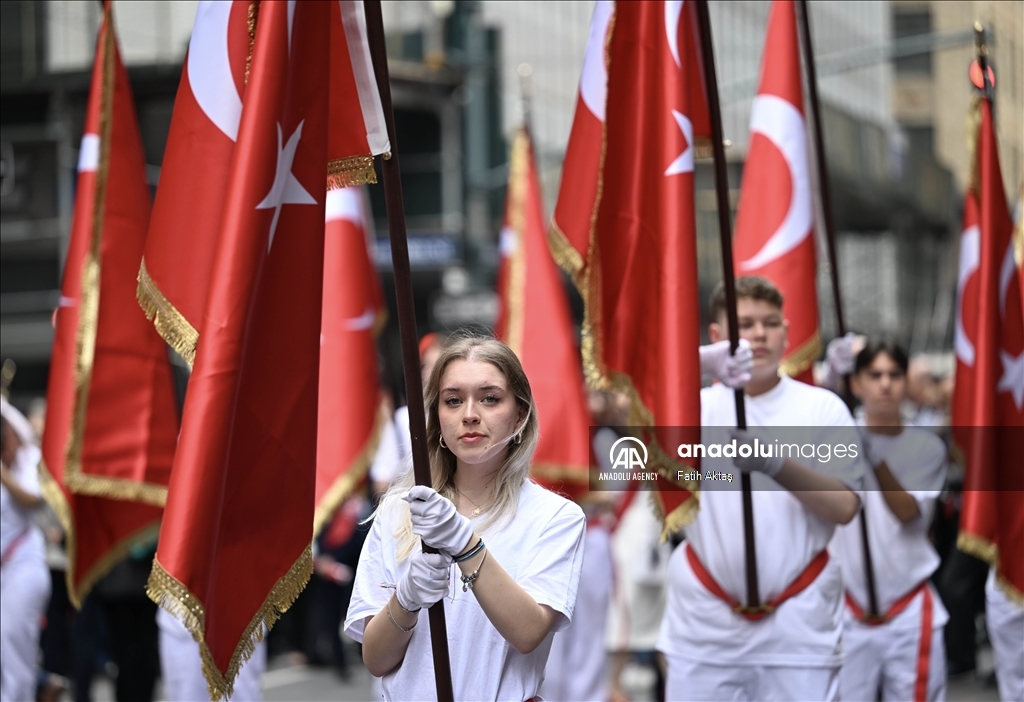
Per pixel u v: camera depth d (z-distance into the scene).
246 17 11.64
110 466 17.38
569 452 24.14
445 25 60.50
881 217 77.69
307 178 10.70
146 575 21.11
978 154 19.19
